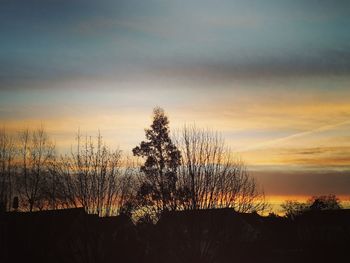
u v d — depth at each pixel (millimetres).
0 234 53375
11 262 52656
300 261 52406
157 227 48469
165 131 55438
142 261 47625
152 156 54219
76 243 47156
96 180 47656
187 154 48406
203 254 46500
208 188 47594
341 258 51344
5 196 63938
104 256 46531
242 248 51594
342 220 72875
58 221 51906
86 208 46938
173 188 50469
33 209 64062
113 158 49031
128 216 49719
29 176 65688
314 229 71938
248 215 76125
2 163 65188
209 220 46938
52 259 50562
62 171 48844
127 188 50156
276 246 56594
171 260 47281
